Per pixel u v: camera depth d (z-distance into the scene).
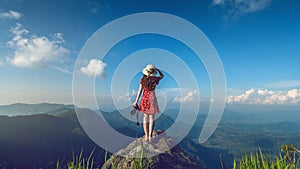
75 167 2.30
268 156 2.49
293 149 2.39
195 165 5.27
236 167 2.53
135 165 2.78
